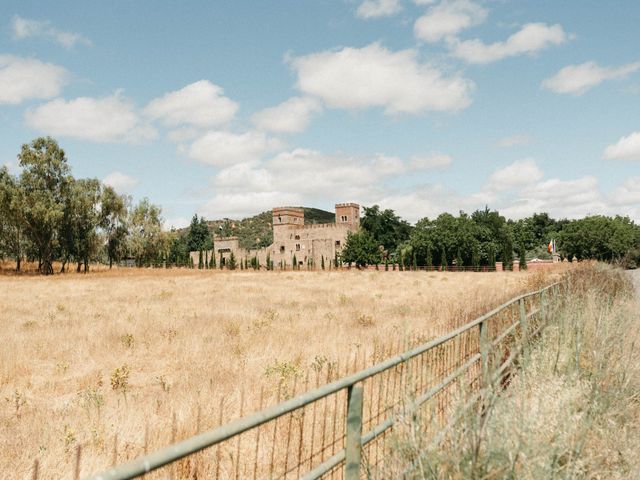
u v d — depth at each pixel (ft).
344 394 22.93
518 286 69.97
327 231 368.07
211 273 215.31
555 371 21.79
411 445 11.99
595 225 306.76
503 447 12.21
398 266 288.51
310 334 43.50
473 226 284.20
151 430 20.12
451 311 42.16
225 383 27.30
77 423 21.85
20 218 214.28
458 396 14.61
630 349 24.62
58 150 225.76
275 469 16.76
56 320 56.08
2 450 18.80
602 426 16.53
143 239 274.77
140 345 41.57
